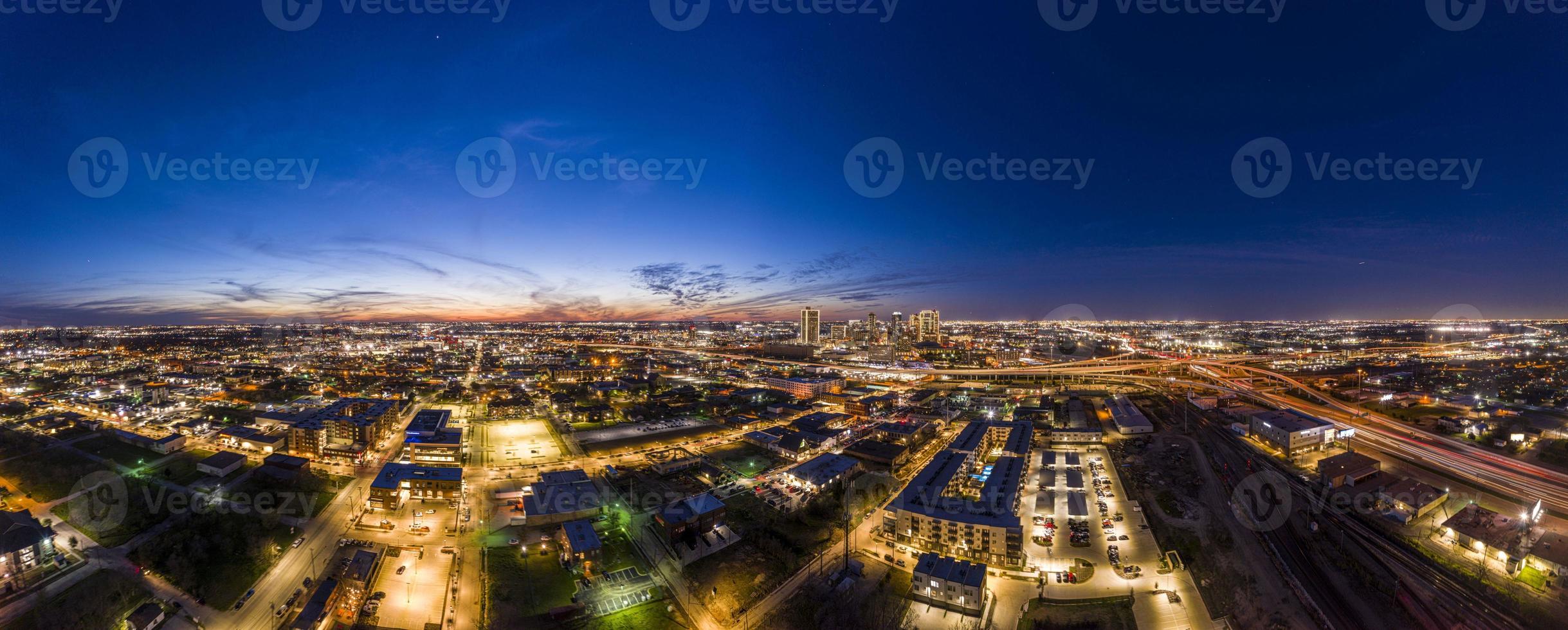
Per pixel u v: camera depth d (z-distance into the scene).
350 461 188.75
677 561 122.44
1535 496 152.38
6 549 106.62
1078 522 142.50
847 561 122.06
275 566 118.06
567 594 108.94
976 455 191.88
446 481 152.00
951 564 112.12
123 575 110.56
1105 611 104.75
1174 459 194.88
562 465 191.00
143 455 186.25
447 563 120.25
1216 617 102.75
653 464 191.50
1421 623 99.94
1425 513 141.25
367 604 105.06
